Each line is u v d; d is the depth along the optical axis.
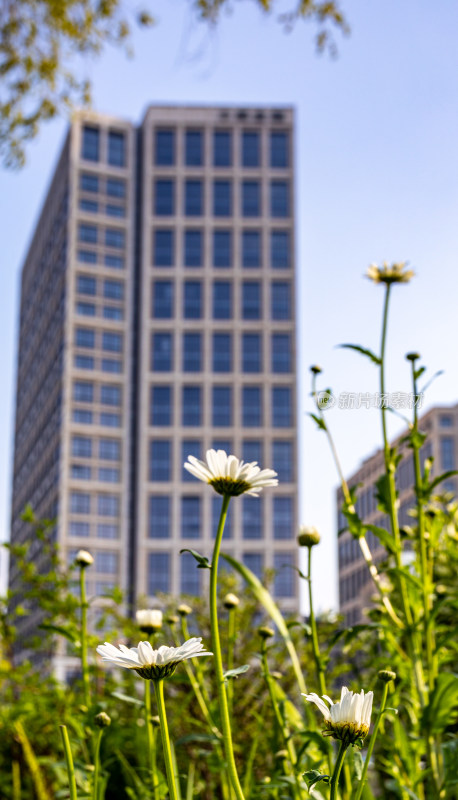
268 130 84.06
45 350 86.38
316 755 2.59
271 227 81.94
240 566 2.88
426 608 2.95
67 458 74.75
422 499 3.04
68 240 80.38
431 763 2.68
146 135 83.44
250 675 4.83
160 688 1.59
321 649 5.00
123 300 80.31
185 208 81.94
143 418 76.69
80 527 73.38
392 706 2.71
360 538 3.03
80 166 82.12
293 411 77.88
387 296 3.12
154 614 2.47
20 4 8.02
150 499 74.50
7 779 4.84
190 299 79.94
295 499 74.81
